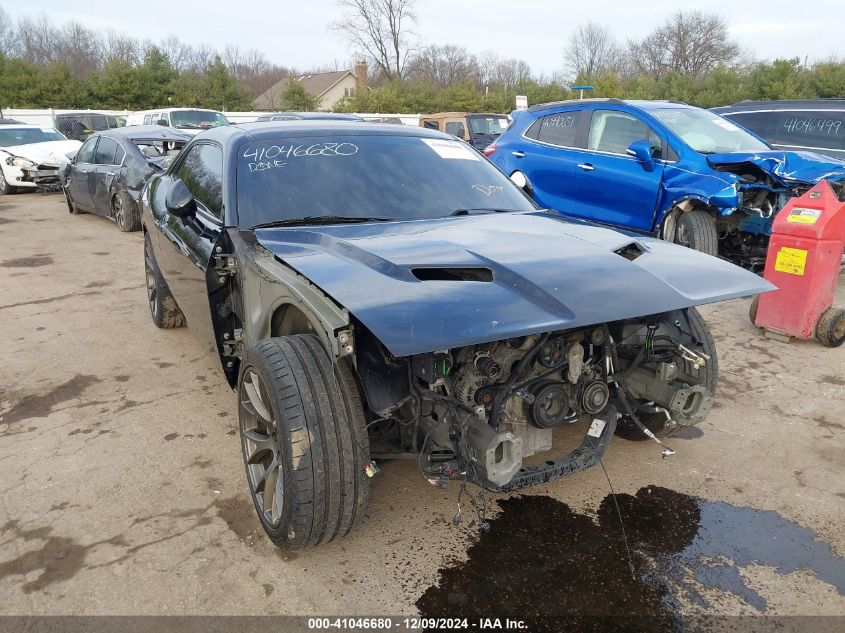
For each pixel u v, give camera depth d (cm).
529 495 323
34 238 1009
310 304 247
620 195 717
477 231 319
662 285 270
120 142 1070
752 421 403
